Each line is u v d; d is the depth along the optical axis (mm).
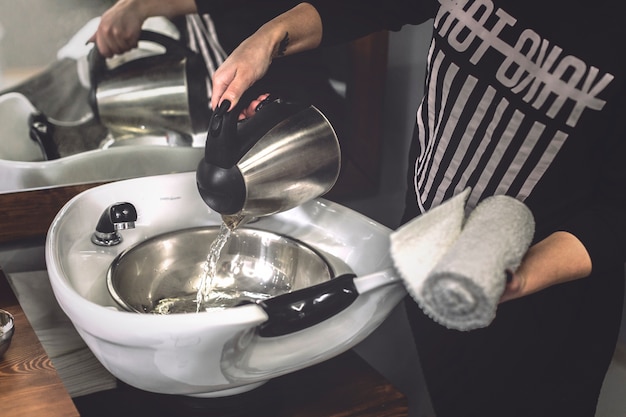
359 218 1190
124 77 1320
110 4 1271
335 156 1093
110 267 1095
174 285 1188
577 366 1152
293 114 1051
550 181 1080
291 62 1453
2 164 1276
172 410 1081
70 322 1264
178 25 1334
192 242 1206
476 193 1131
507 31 1070
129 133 1355
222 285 1207
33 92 1262
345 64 1499
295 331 875
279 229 1240
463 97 1125
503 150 1098
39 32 1234
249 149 998
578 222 932
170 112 1372
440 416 1322
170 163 1406
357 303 936
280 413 1065
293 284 1174
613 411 1345
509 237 754
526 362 1174
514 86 1073
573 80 1022
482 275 688
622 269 1139
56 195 1319
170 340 830
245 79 1082
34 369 1006
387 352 1799
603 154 1032
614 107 1005
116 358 888
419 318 1313
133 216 1158
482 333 1196
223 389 965
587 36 1008
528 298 1137
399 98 1621
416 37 1579
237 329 831
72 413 932
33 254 1323
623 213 958
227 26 1369
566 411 1172
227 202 1002
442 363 1274
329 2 1231
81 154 1329
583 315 1132
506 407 1219
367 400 1102
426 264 734
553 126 1051
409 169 1314
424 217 756
